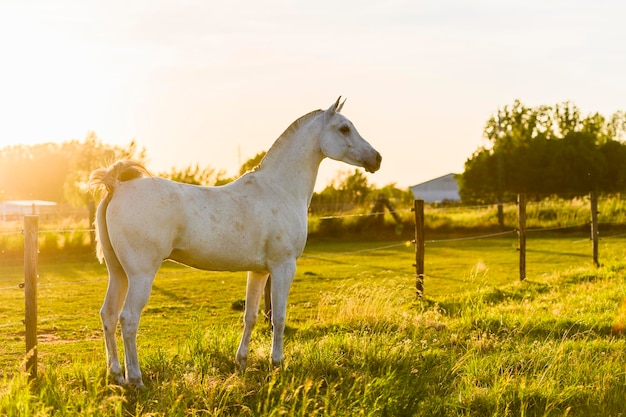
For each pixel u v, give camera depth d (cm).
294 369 708
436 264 1894
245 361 745
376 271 1758
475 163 5884
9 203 6712
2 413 529
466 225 2978
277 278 724
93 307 1259
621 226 2948
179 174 3209
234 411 594
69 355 861
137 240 642
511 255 2105
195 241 671
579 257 2000
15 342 945
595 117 6962
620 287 1252
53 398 578
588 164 5591
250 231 698
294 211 737
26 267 678
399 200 3828
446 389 668
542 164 5716
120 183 661
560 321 968
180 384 639
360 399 594
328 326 972
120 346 916
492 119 6069
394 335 880
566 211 3067
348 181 3881
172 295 1399
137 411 547
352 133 766
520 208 1479
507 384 646
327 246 2544
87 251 2295
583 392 646
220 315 1175
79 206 5859
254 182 725
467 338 899
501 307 1099
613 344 820
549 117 6066
